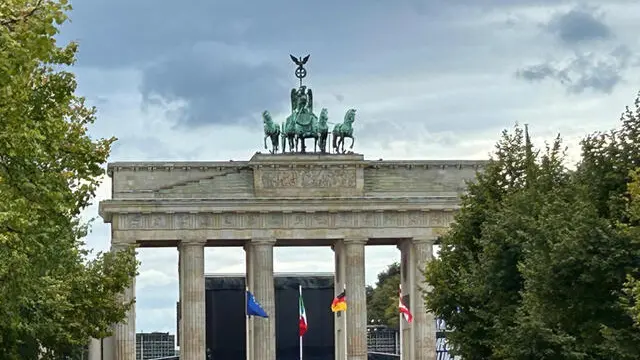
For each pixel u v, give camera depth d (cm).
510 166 13588
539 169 13238
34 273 10825
